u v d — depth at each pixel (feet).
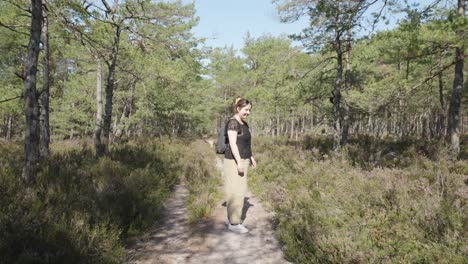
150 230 16.76
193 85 82.48
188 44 39.86
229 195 16.60
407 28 31.22
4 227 11.78
